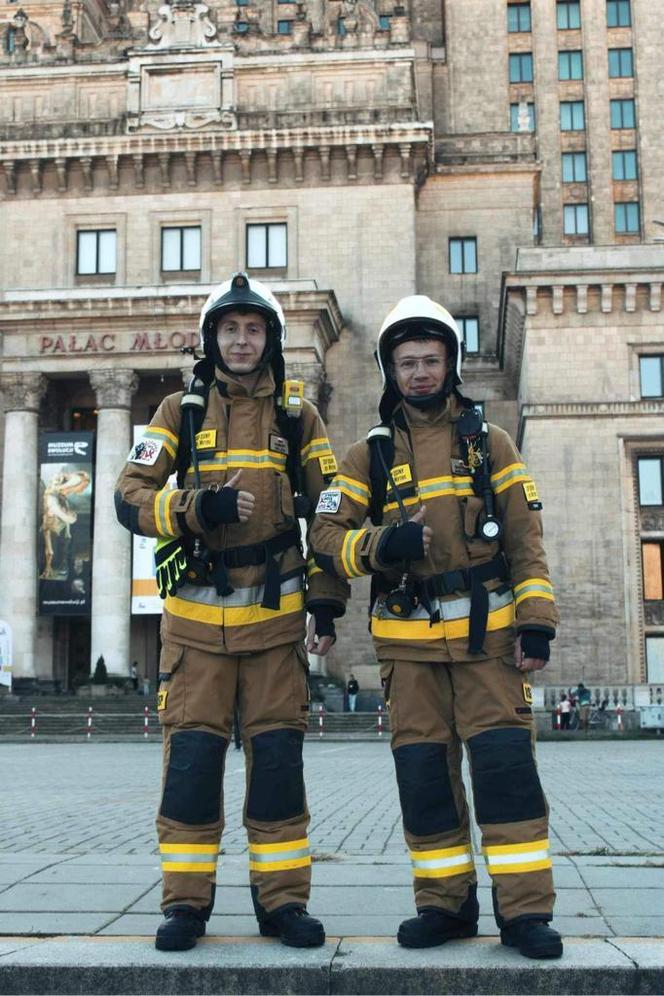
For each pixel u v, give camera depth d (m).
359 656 48.84
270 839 5.76
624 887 7.18
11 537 47.47
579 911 6.36
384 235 52.69
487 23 72.75
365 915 6.36
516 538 5.91
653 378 44.66
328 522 6.01
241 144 52.50
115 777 20.62
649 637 43.78
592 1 72.94
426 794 5.71
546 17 73.00
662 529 44.03
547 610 5.71
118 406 47.75
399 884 7.41
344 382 51.75
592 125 72.06
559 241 71.00
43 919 6.20
